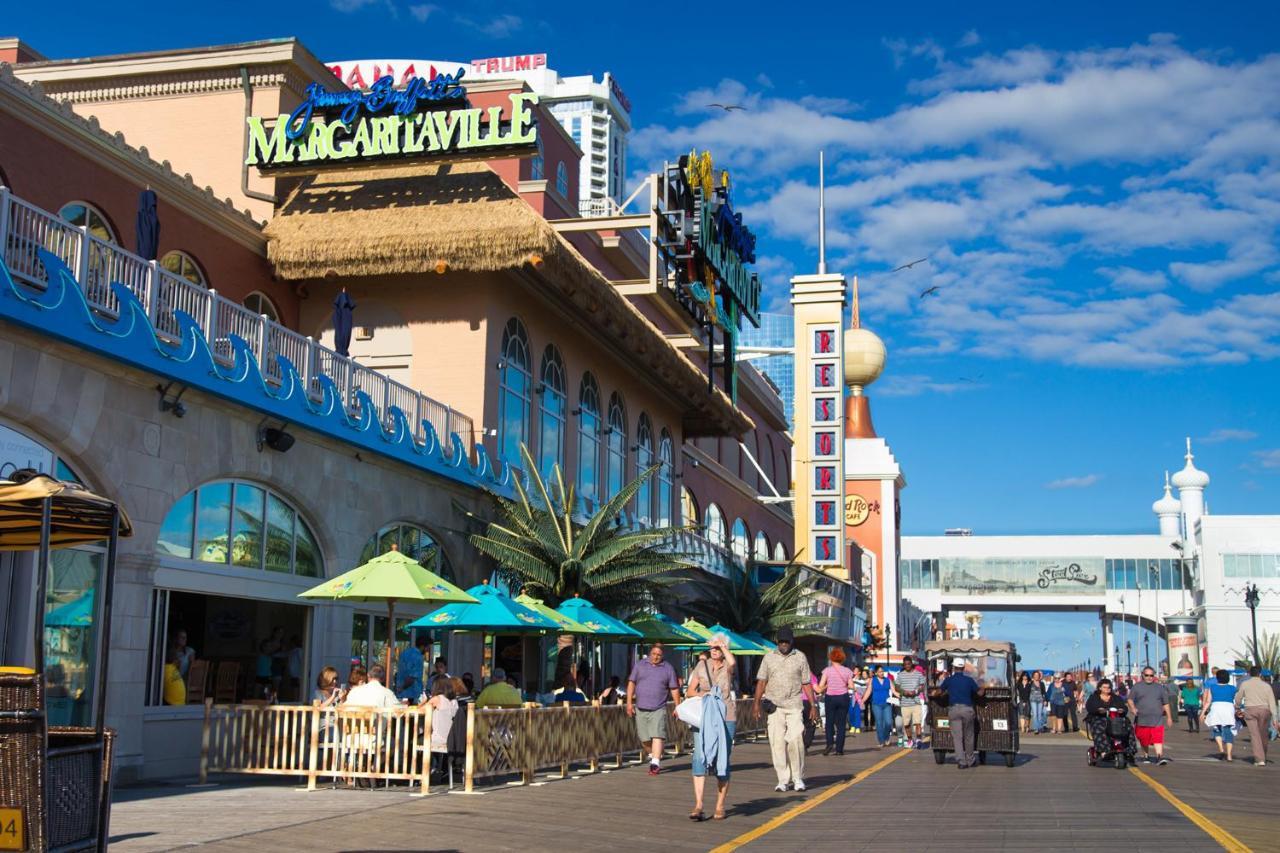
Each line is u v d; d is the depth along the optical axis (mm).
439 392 27359
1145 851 11070
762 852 11031
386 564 17844
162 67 30203
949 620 158375
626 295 36406
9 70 19781
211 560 19203
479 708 17344
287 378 20125
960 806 15133
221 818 12656
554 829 12492
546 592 26062
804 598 41062
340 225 27047
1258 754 24766
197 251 24672
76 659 16453
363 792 15641
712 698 13695
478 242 26172
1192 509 155500
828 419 57906
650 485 40188
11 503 8250
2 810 6695
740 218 40250
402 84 29812
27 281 15125
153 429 17594
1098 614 159000
